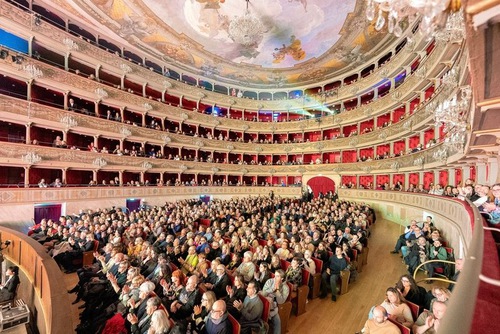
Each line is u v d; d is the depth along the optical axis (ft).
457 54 34.37
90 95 60.90
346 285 22.36
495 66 6.86
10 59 47.60
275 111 100.53
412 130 53.16
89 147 61.62
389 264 28.84
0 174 49.01
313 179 90.33
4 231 32.94
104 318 16.62
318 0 59.11
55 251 28.86
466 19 5.46
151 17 63.41
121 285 19.63
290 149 96.43
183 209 49.26
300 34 70.33
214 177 93.09
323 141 89.20
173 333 12.49
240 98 98.02
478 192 17.13
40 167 51.90
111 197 60.70
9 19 48.39
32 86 53.26
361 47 72.02
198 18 64.90
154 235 31.86
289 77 93.56
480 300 3.84
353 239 27.55
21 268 27.50
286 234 29.32
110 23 64.03
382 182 71.41
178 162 79.87
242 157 98.58
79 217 44.55
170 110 80.02
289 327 17.74
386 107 67.00
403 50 58.29
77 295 21.99
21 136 52.24
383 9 10.19
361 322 18.19
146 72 74.95
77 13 59.93
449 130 26.68
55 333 13.52
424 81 48.52
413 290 15.20
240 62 84.48
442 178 46.55
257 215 42.11
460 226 23.73
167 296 17.44
